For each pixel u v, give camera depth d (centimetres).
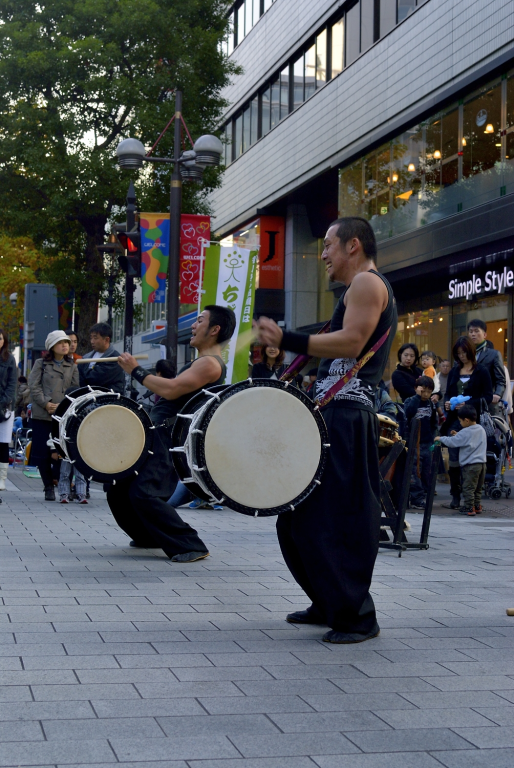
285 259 3391
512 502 1165
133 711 326
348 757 289
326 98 2822
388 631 459
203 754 288
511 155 1944
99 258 2634
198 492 496
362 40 2608
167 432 680
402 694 355
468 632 460
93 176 2419
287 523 463
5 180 2552
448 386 1157
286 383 430
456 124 2139
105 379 1058
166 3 2523
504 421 1210
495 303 2083
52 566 628
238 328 1157
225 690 354
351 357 419
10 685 353
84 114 2525
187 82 2541
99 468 665
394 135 2414
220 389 517
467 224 2066
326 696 350
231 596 537
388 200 2450
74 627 450
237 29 3672
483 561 689
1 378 1132
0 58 2480
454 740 306
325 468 433
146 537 716
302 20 3000
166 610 495
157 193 2534
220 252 1173
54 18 2514
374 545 436
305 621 471
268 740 301
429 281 2388
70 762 277
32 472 1573
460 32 2091
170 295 1452
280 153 3194
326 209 3177
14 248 3388
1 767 271
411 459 736
